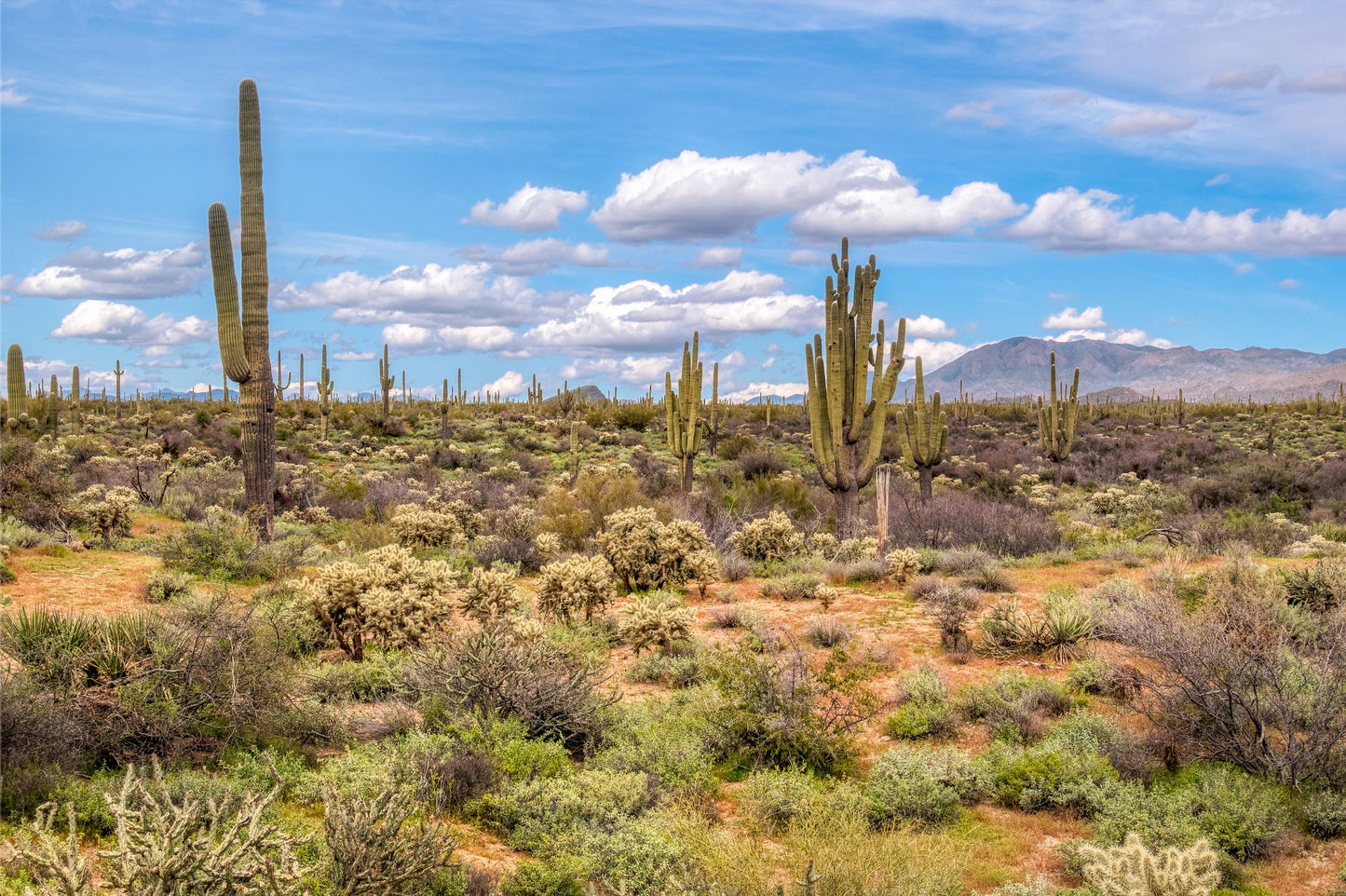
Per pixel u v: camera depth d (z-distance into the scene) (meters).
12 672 6.99
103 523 16.86
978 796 7.77
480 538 20.61
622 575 16.78
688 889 5.28
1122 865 4.93
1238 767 7.78
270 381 18.33
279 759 7.09
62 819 5.58
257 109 17.91
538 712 8.72
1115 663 10.28
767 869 5.70
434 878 5.08
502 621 10.07
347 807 4.83
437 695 8.80
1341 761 7.33
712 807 7.37
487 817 6.86
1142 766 7.82
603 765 7.79
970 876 6.23
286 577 13.56
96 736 6.65
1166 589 11.05
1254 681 7.91
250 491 18.20
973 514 22.55
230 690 7.34
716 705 9.06
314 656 10.95
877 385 20.27
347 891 4.46
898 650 12.15
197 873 3.82
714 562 16.11
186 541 15.40
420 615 11.25
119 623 7.95
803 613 14.52
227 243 17.67
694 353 25.80
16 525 15.93
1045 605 12.52
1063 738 8.29
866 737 9.36
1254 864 6.41
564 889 5.52
